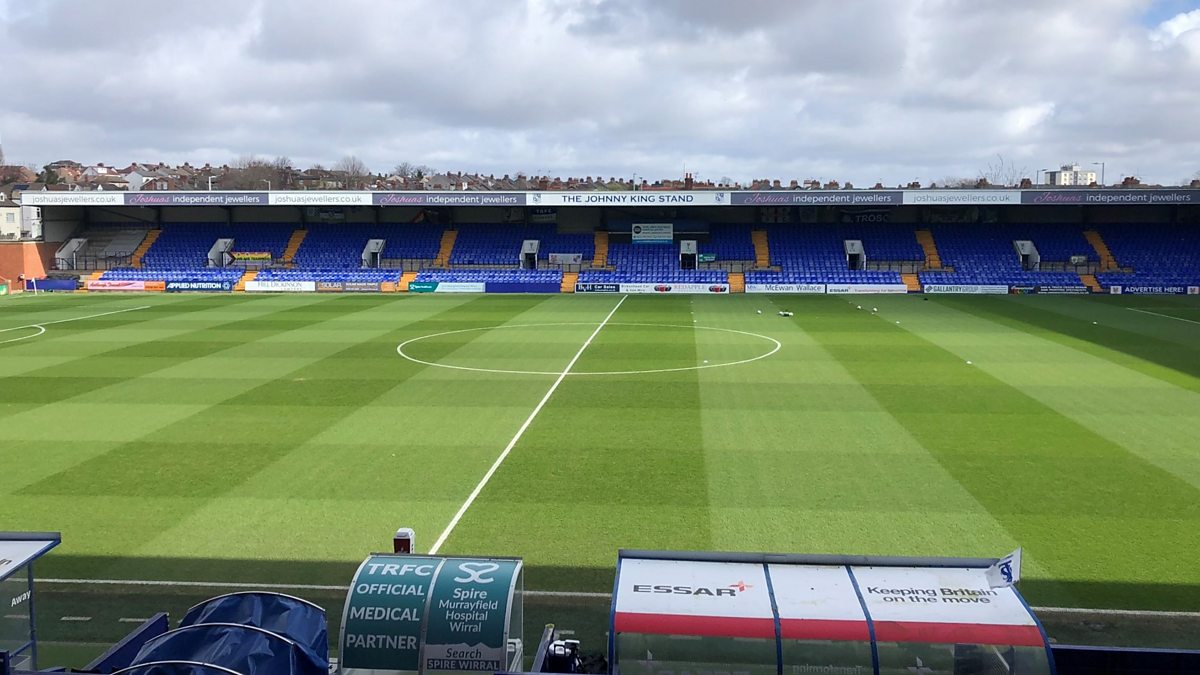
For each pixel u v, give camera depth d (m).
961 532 15.40
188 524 16.05
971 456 19.77
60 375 29.64
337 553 14.74
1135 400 25.08
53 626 12.37
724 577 8.50
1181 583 13.41
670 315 47.00
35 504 17.09
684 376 29.09
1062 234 66.94
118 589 13.48
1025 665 7.65
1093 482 17.94
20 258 65.25
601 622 12.41
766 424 22.69
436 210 73.44
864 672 7.69
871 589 8.30
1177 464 19.06
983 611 7.98
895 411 23.97
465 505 16.92
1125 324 42.12
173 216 73.94
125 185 123.19
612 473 18.78
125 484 18.23
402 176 129.12
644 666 7.88
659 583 8.39
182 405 25.12
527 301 55.09
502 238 71.31
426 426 22.70
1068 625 12.19
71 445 21.09
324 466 19.38
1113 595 13.05
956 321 43.75
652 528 15.70
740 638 7.78
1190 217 67.31
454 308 50.81
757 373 29.58
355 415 23.89
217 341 37.38
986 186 80.19
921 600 8.15
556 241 70.75
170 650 7.67
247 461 19.75
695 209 71.75
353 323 43.62
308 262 68.75
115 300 56.03
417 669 8.66
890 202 63.56
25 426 22.86
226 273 65.56
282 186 113.25
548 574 13.90
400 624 8.70
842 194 63.72
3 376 29.47
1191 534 15.25
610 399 25.69
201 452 20.48
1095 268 63.06
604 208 71.88
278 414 24.05
